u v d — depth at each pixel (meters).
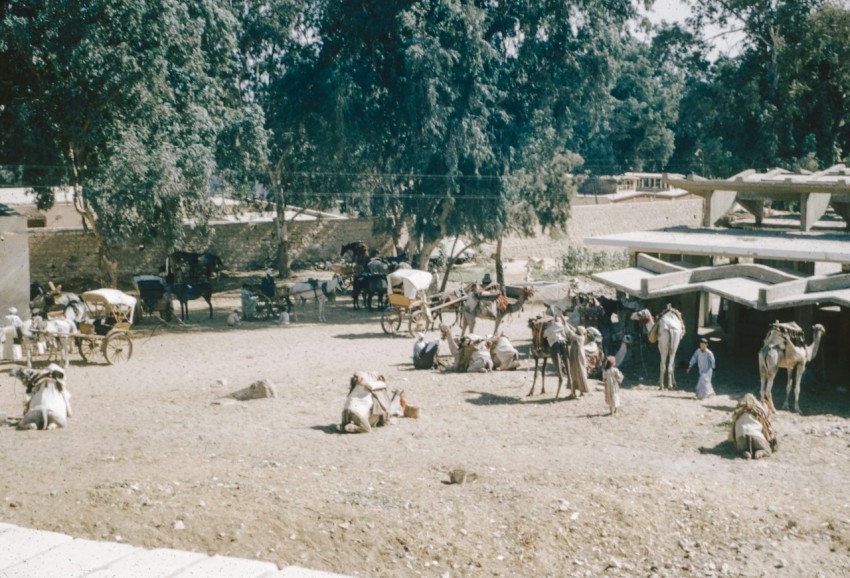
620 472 15.34
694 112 60.50
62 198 51.06
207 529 11.78
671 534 12.80
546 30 43.44
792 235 30.88
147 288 36.88
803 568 11.84
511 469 15.38
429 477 14.84
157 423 18.72
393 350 30.09
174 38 34.72
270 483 13.98
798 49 53.25
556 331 21.70
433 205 44.78
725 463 16.20
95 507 12.19
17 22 31.67
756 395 22.20
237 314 36.97
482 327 35.56
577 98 45.12
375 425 18.70
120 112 35.66
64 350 26.36
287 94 48.16
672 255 32.03
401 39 42.00
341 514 12.62
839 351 25.83
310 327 36.09
